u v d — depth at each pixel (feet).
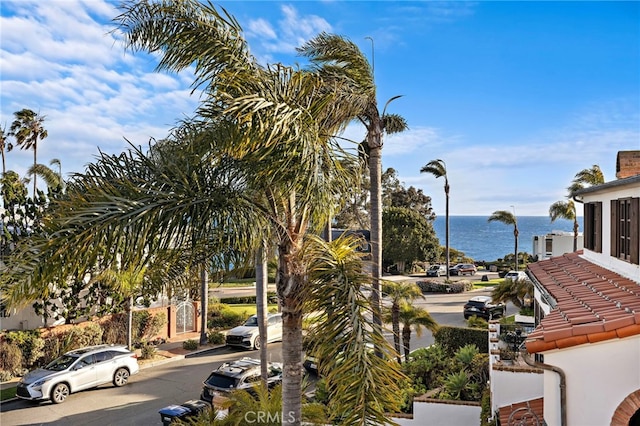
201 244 22.12
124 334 70.38
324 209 21.08
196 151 19.62
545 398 22.63
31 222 63.21
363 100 30.19
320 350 18.93
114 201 17.20
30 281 15.03
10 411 47.42
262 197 22.00
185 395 52.37
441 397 38.68
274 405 30.53
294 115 19.49
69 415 46.29
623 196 33.12
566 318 22.82
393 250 170.40
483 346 57.57
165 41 22.31
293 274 22.03
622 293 26.48
